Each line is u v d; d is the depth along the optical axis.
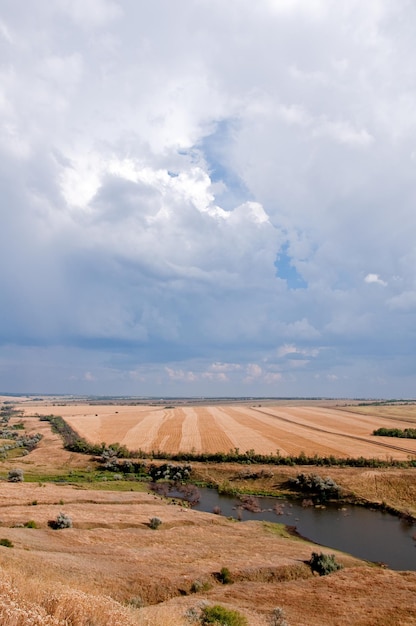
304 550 44.16
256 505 66.50
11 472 71.12
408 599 31.73
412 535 52.25
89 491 65.06
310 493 72.75
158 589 30.55
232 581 34.84
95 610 11.84
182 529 48.59
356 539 50.78
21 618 9.07
